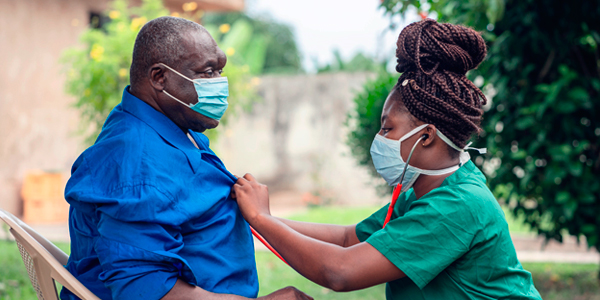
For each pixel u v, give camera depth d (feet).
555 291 15.98
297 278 16.14
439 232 5.10
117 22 22.89
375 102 15.70
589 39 14.67
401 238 5.16
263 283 15.40
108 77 20.86
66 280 5.02
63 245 18.65
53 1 28.45
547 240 15.90
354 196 37.09
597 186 14.26
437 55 5.43
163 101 5.52
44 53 28.14
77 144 29.40
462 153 5.74
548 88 13.69
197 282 5.21
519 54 13.73
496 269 5.28
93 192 4.89
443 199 5.22
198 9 33.88
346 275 5.13
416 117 5.47
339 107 38.60
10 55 26.89
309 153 38.93
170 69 5.39
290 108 39.63
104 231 4.78
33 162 27.71
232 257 5.59
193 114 5.61
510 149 14.87
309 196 37.22
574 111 14.70
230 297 5.06
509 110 14.92
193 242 5.29
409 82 5.43
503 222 5.42
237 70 23.56
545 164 14.67
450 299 5.31
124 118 5.38
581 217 15.02
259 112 40.06
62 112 28.84
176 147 5.36
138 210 4.75
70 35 29.19
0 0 26.45
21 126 27.27
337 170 37.70
